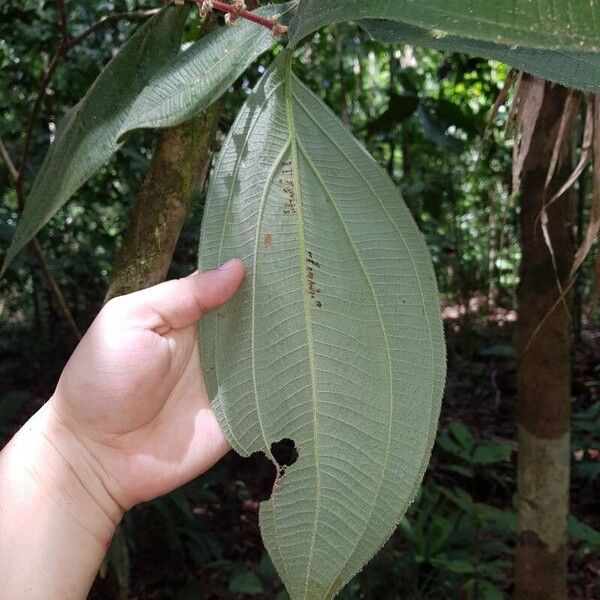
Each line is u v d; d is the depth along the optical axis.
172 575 1.24
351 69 1.66
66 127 0.41
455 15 0.19
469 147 1.66
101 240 2.18
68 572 0.42
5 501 0.42
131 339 0.41
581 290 2.01
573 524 1.18
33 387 2.30
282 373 0.33
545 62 0.29
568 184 0.52
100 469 0.44
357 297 0.32
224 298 0.34
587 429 1.65
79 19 1.46
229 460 1.64
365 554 0.32
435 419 0.31
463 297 2.60
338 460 0.32
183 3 0.38
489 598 1.04
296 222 0.33
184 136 0.40
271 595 1.14
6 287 2.13
